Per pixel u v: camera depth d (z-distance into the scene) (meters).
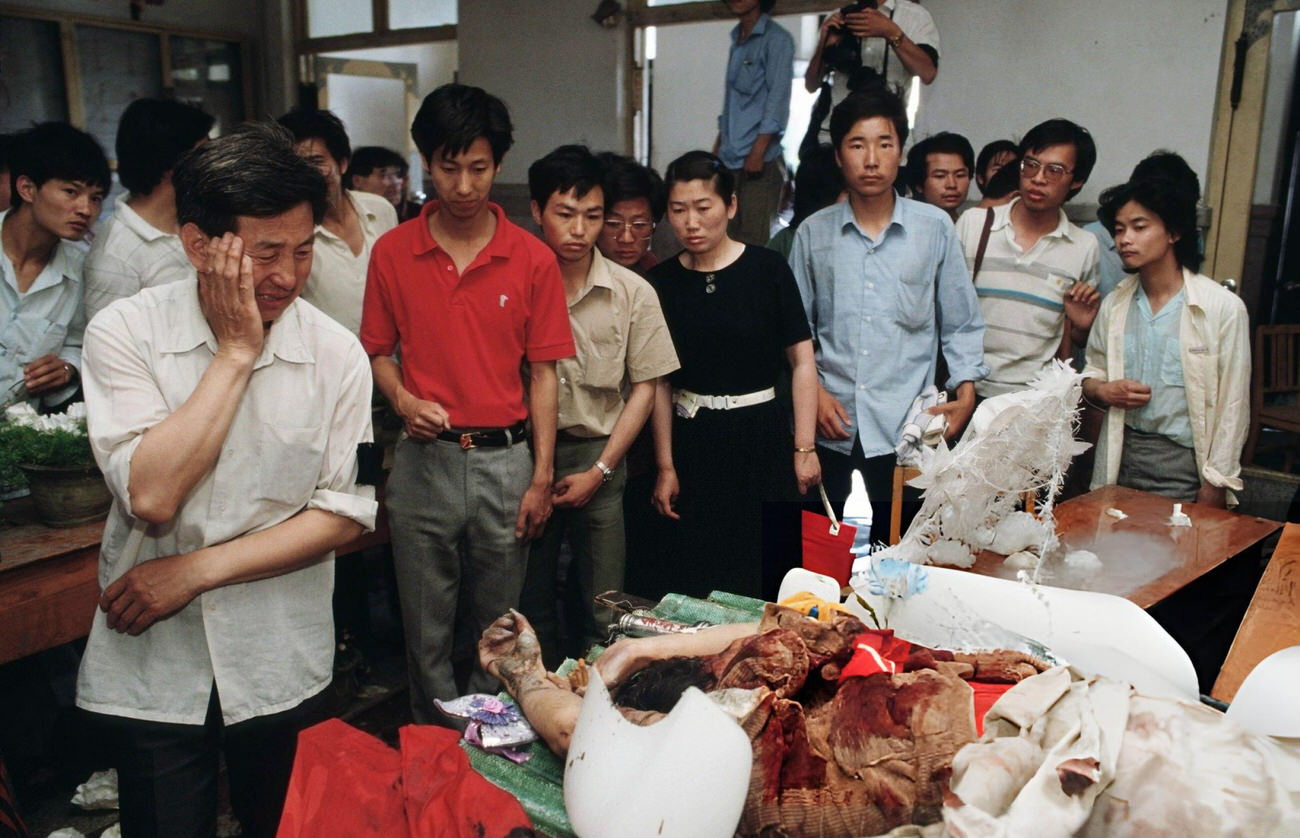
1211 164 3.95
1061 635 1.48
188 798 1.62
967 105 4.32
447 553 2.34
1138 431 2.94
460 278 2.22
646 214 2.84
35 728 2.47
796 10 4.88
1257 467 4.18
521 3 5.77
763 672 1.24
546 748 1.40
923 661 1.31
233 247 1.45
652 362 2.63
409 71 6.86
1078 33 4.03
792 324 2.76
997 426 1.77
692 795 1.03
